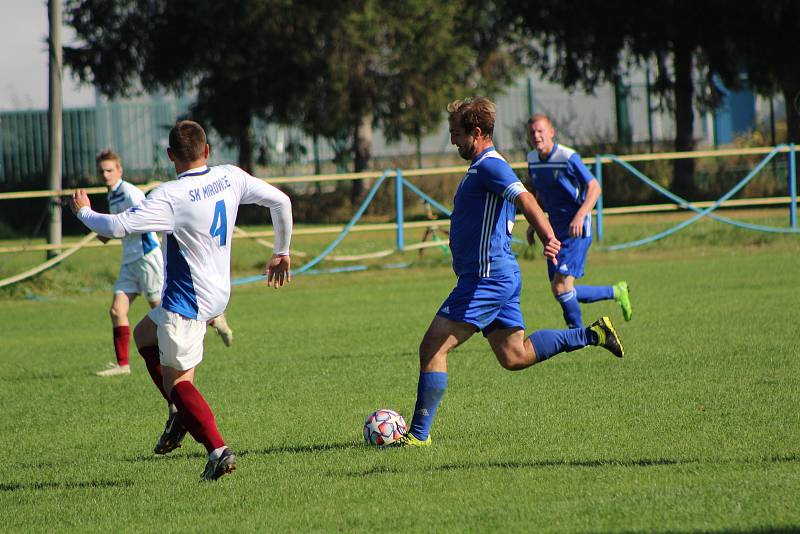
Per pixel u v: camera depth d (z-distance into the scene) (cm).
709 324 4003
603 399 2770
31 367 3897
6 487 2200
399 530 1706
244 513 1886
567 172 3544
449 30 11706
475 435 2433
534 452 2234
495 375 3212
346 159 12469
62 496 2102
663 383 2939
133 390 3338
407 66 11269
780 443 2200
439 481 2025
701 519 1656
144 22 11800
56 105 7000
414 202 11694
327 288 6275
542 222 2170
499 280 2270
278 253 2189
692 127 11481
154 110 13188
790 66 10944
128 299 3675
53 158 6994
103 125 13225
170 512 1927
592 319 4316
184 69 11938
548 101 12850
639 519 1677
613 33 11112
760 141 12675
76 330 4984
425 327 4384
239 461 2308
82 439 2655
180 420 2130
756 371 3048
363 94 11481
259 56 11300
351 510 1858
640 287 5403
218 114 11725
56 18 6981
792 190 7706
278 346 4059
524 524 1691
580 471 2045
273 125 12800
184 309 2033
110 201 3553
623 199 11225
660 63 11450
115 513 1941
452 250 2327
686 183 11038
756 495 1773
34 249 6706
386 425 2380
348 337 4206
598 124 12888
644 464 2080
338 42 11144
